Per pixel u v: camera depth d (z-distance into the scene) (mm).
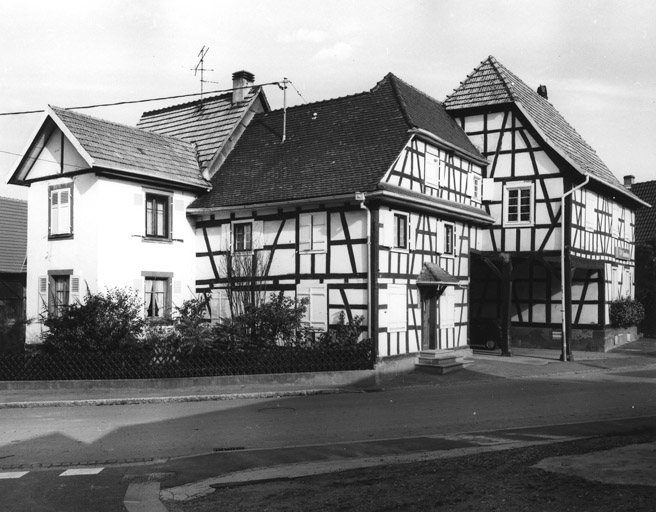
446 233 22484
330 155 20703
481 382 18125
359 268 18531
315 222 19422
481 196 25781
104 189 19250
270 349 17312
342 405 14430
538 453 8820
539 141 25797
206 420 12797
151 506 7402
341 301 18797
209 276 21578
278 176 20969
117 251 19516
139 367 16516
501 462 8328
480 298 28016
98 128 20625
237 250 21078
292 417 13023
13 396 15461
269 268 20203
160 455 10062
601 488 6703
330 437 11164
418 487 7273
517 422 12336
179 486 8320
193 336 16797
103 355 16484
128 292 19656
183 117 26297
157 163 21109
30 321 19156
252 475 8555
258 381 16922
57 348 16672
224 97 25906
